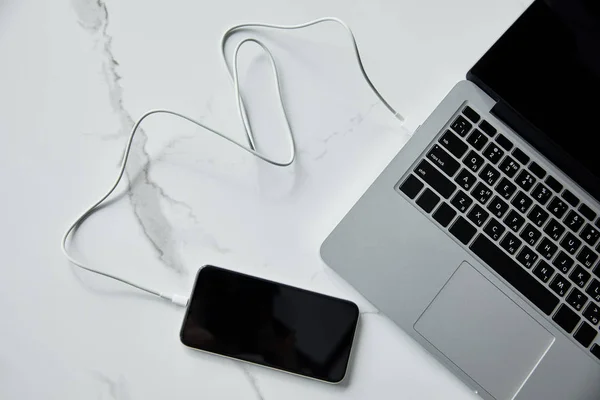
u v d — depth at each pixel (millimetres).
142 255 529
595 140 535
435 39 589
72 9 571
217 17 580
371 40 585
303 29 583
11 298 514
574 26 527
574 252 529
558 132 538
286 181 551
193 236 535
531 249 528
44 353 507
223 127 560
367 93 574
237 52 571
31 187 536
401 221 530
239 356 508
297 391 510
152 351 511
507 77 542
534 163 543
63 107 553
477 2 598
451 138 543
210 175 548
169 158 548
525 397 508
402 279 522
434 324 516
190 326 510
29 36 565
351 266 523
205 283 518
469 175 538
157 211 537
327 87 574
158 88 563
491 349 514
